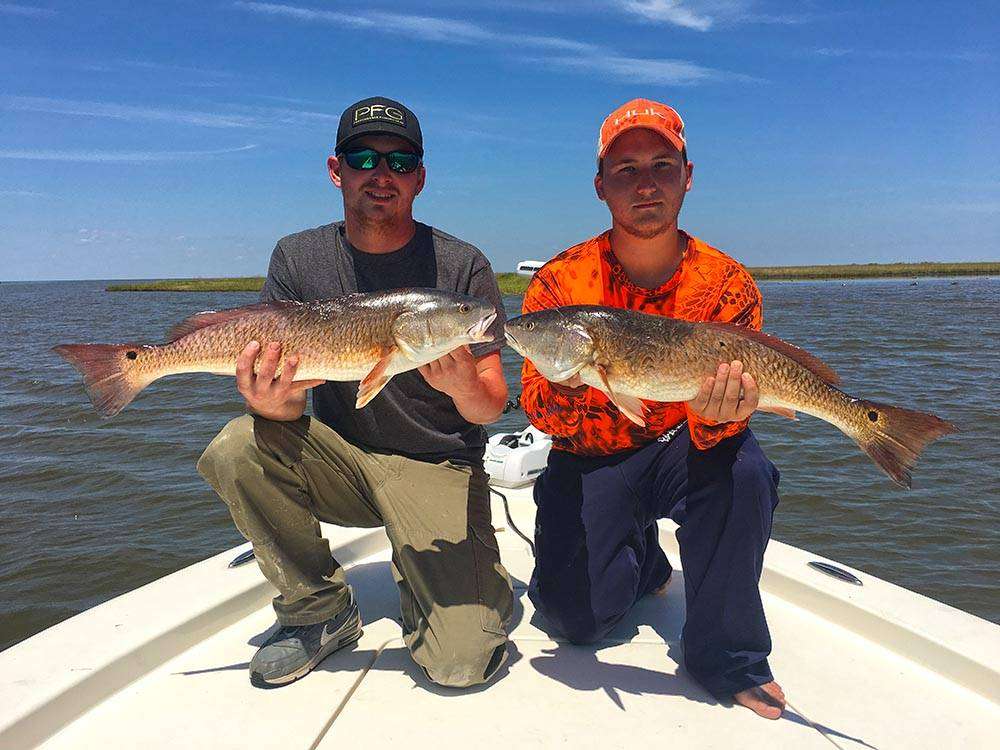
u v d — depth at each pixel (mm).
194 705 1366
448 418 1659
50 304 29406
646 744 1267
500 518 2240
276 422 1512
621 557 1563
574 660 1530
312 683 1437
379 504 1564
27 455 4844
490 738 1280
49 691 1297
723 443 1428
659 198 1484
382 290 1562
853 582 1683
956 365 7508
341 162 1632
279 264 1721
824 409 1434
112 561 3303
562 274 1651
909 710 1351
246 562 1793
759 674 1375
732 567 1367
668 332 1436
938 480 3963
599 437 1575
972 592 2840
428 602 1458
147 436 5293
